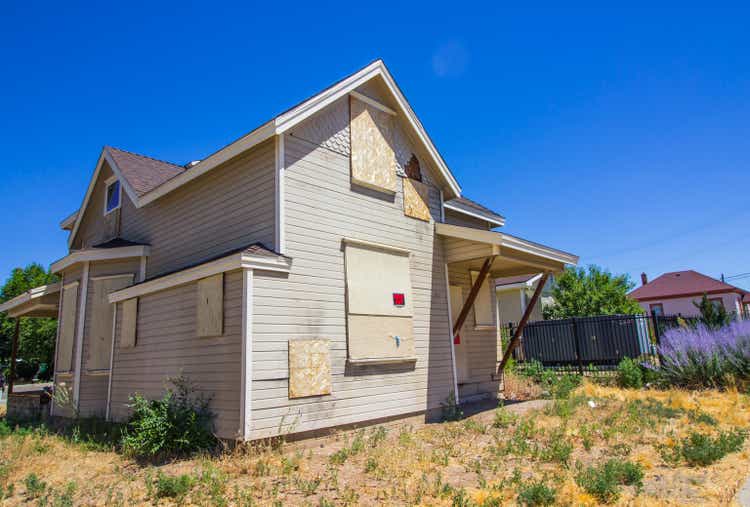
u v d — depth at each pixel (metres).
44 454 8.26
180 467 7.02
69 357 12.16
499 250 10.88
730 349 13.26
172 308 9.39
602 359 18.97
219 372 8.02
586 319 19.31
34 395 13.80
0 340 33.09
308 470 6.60
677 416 9.40
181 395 8.53
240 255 7.79
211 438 7.79
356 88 10.64
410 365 10.39
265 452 7.40
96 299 12.07
